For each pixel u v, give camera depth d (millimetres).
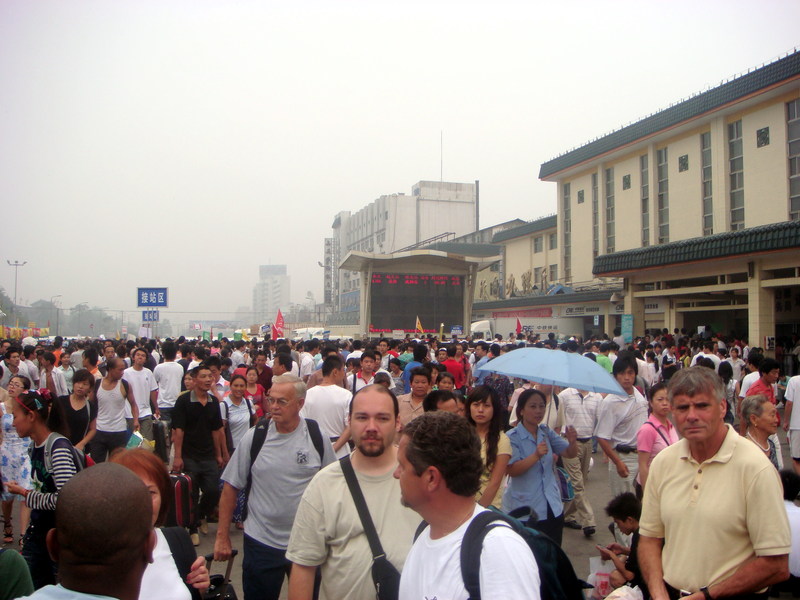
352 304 70688
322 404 7078
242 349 22328
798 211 26922
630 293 30953
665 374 9547
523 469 5484
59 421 4918
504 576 2178
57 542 2002
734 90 28391
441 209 88125
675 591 3457
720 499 3264
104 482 2012
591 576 5043
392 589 3348
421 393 7465
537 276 49344
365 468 3613
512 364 6305
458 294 39156
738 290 26516
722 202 30234
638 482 6027
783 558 3113
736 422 13844
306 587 3492
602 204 39281
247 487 4887
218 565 6820
